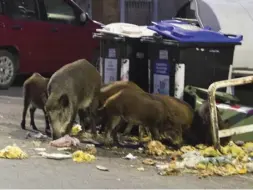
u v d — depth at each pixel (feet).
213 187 29.22
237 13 41.78
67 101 33.19
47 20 48.44
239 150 32.94
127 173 30.17
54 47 48.70
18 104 42.34
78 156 31.35
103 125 34.88
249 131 33.58
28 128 36.45
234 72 39.70
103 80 37.45
